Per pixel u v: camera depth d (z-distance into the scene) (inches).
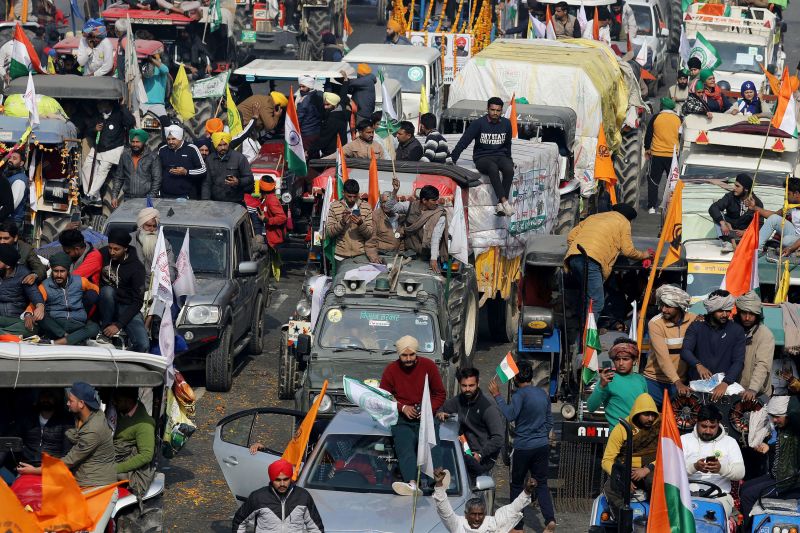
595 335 1291.8
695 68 2979.8
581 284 1429.6
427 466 1060.5
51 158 1975.9
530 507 1344.7
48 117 2032.5
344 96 2490.2
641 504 1094.4
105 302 1393.9
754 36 3572.8
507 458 1454.2
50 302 1373.0
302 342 1425.9
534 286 1480.1
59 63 2603.3
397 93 2691.9
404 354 1257.4
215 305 1641.2
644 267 1469.0
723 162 2116.1
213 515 1309.1
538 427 1237.7
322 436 1202.0
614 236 1434.5
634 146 2709.2
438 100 2972.4
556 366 1471.5
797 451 1157.7
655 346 1315.2
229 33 2908.5
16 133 1925.4
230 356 1674.5
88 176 2133.4
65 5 3850.9
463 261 1624.0
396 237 1663.4
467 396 1247.5
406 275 1596.9
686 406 1218.6
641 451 1140.5
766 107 2851.9
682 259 1471.5
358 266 1583.4
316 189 1744.6
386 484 1159.0
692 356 1299.2
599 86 2412.6
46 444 1131.3
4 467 1126.4
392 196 1664.6
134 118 2250.2
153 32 2795.3
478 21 3378.4
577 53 2546.8
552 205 2116.1
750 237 1483.8
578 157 2427.4
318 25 3479.3
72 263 1414.9
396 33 3233.3
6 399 1135.0
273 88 2564.0
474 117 2313.0
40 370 1071.0
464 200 1793.8
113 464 1102.4
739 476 1138.0
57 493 1030.4
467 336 1749.5
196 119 2516.0
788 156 2150.6
